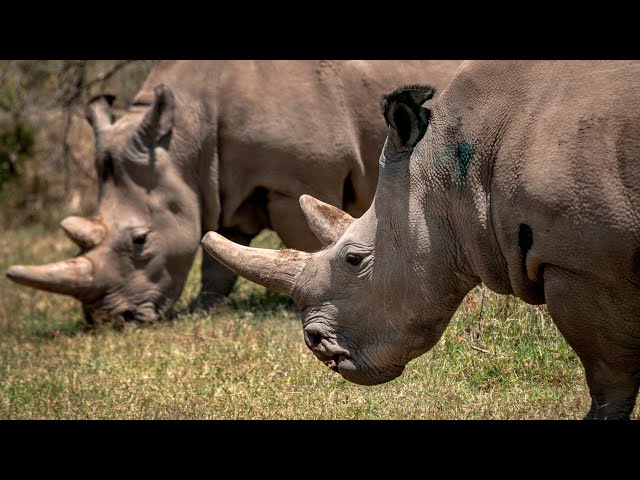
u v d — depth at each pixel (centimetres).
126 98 3956
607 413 1280
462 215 1295
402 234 1323
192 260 2309
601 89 1183
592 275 1195
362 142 2197
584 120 1179
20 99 3859
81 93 3756
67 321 2519
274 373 1750
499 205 1245
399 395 1587
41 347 2198
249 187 2250
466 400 1547
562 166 1181
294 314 2194
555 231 1193
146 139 2278
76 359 2034
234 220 2302
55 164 3900
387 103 1303
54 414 1672
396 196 1326
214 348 1956
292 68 2220
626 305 1202
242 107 2227
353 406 1563
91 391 1781
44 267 2255
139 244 2277
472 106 1284
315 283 1378
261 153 2216
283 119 2200
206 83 2269
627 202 1154
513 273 1263
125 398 1725
